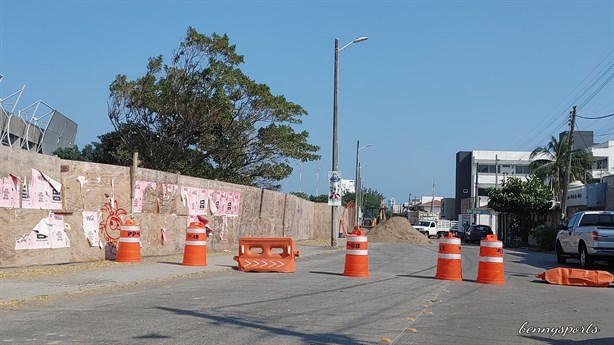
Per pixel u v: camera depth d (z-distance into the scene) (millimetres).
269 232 31797
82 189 16688
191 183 22469
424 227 68438
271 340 7824
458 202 102500
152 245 19859
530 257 30953
